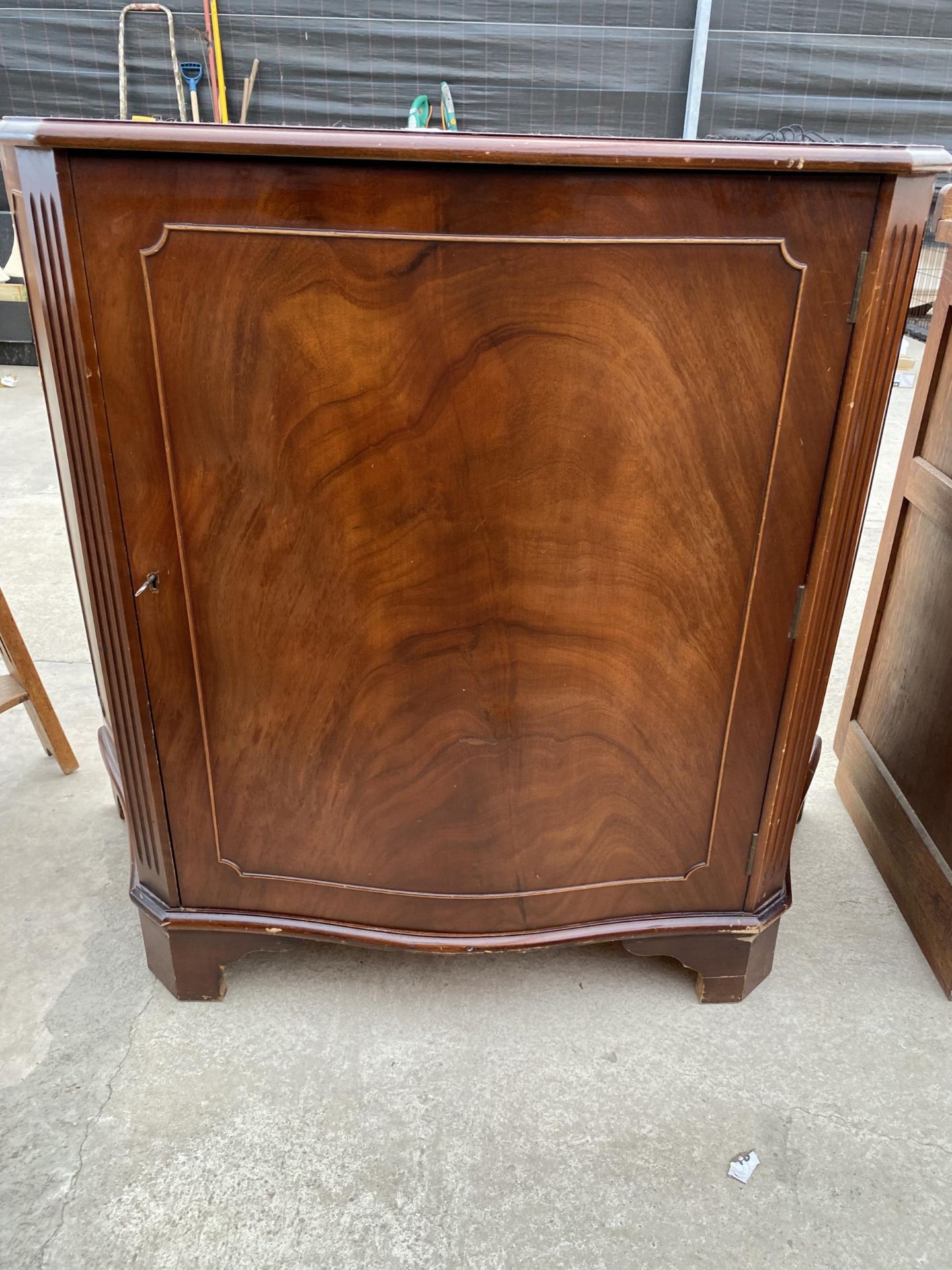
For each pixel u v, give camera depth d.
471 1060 1.39
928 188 1.03
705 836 1.37
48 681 2.44
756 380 1.08
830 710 2.37
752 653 1.24
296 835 1.35
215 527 1.14
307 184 0.96
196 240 0.99
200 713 1.26
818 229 1.01
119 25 4.58
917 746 1.69
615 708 1.26
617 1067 1.38
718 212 0.99
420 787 1.30
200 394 1.07
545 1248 1.13
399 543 1.15
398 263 1.00
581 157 0.93
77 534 1.54
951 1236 1.15
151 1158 1.23
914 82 4.76
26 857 1.81
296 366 1.05
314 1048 1.40
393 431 1.08
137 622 1.19
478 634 1.20
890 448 4.37
